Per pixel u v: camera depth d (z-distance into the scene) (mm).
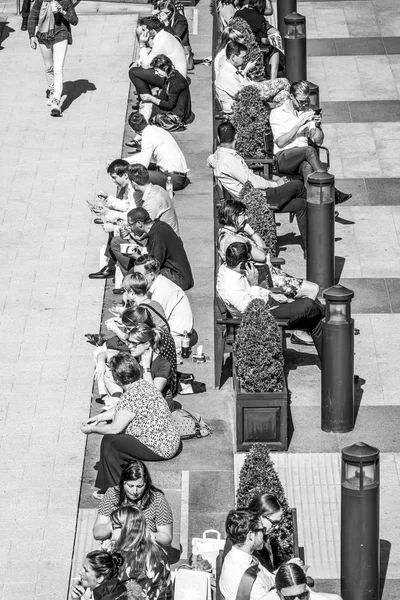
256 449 12336
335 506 13734
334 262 17906
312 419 15273
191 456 14570
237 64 22031
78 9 29203
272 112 19641
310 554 13078
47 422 15406
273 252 17609
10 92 25219
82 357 16781
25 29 28109
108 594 11180
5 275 18812
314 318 15539
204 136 23281
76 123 23828
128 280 15570
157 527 12305
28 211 20719
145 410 13914
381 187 21297
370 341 16922
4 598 12602
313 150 19375
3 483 14297
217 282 15617
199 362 16469
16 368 16531
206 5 30266
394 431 15047
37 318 17688
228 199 17844
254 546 11305
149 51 24312
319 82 25234
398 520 13602
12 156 22578
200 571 11867
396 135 23047
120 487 12312
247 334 14336
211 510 13734
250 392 14383
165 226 17531
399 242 19547
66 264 19125
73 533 13531
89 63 26438
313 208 17234
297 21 23469
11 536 13477
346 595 12250
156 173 20875
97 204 18359
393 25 27953
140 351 14547
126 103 24625
